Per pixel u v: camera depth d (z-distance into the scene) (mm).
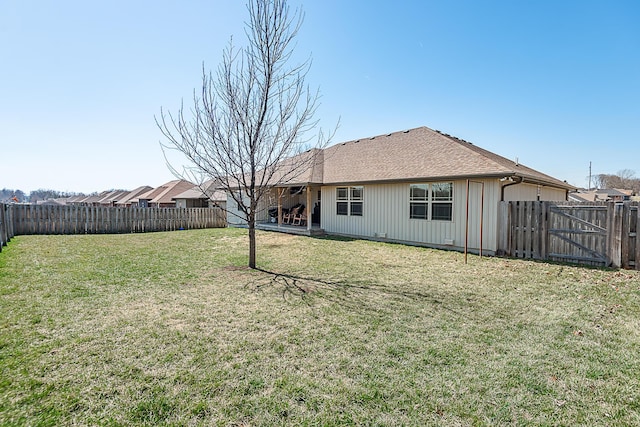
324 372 2836
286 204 17594
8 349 3162
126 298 4840
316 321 4008
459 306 4598
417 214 10625
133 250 9477
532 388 2619
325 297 4980
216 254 8859
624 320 4086
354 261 7926
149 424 2180
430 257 8484
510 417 2275
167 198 33062
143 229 15961
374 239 11922
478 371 2867
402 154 12406
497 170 8773
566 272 6723
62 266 7016
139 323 3885
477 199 9250
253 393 2529
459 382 2691
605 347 3348
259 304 4625
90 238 12531
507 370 2887
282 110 6758
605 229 7273
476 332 3701
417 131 13539
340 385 2643
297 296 5023
